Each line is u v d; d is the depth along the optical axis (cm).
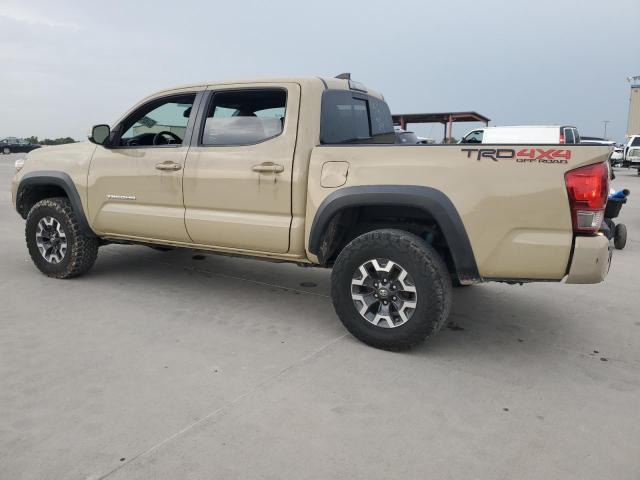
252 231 388
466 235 319
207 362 327
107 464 224
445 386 302
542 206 303
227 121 405
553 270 307
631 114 3541
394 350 348
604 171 297
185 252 638
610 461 234
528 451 241
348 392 292
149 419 259
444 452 238
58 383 295
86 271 508
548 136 1650
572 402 287
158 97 445
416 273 328
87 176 472
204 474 219
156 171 432
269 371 316
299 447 239
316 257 369
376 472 223
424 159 328
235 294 472
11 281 497
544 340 377
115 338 362
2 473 217
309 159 366
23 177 511
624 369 330
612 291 504
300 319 410
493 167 311
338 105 403
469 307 450
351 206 345
